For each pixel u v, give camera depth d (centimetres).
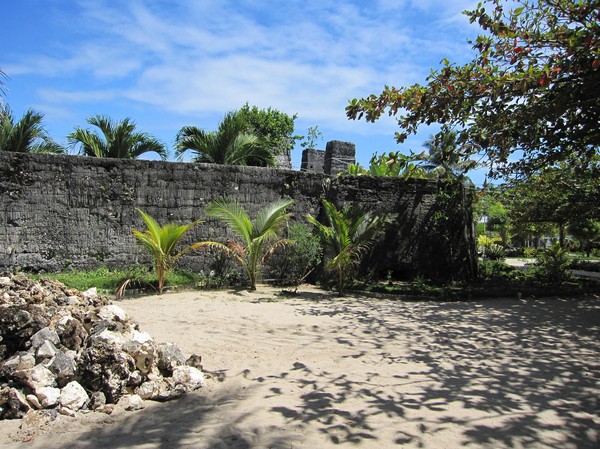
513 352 635
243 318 802
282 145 1897
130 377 427
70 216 1085
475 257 1429
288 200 1195
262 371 527
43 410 381
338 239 1084
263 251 1210
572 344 682
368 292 1106
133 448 339
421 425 392
